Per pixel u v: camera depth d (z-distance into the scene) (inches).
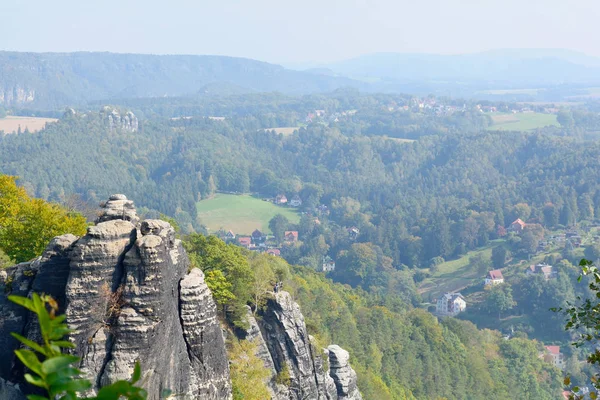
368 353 5211.6
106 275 1717.5
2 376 1758.1
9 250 2301.9
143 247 1718.8
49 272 1803.6
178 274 1887.3
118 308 1699.1
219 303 2647.6
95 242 1724.9
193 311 1866.4
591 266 1173.1
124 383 373.7
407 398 5142.7
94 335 1675.7
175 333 1796.3
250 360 2578.7
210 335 1909.4
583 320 1216.2
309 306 4746.6
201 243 2827.3
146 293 1707.7
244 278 2755.9
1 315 1811.0
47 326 381.1
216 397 1903.3
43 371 368.5
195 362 1873.8
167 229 1868.8
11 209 2434.8
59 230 2365.9
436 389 5629.9
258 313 2891.2
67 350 1658.5
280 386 2800.2
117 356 1653.5
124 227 1782.7
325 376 3206.2
